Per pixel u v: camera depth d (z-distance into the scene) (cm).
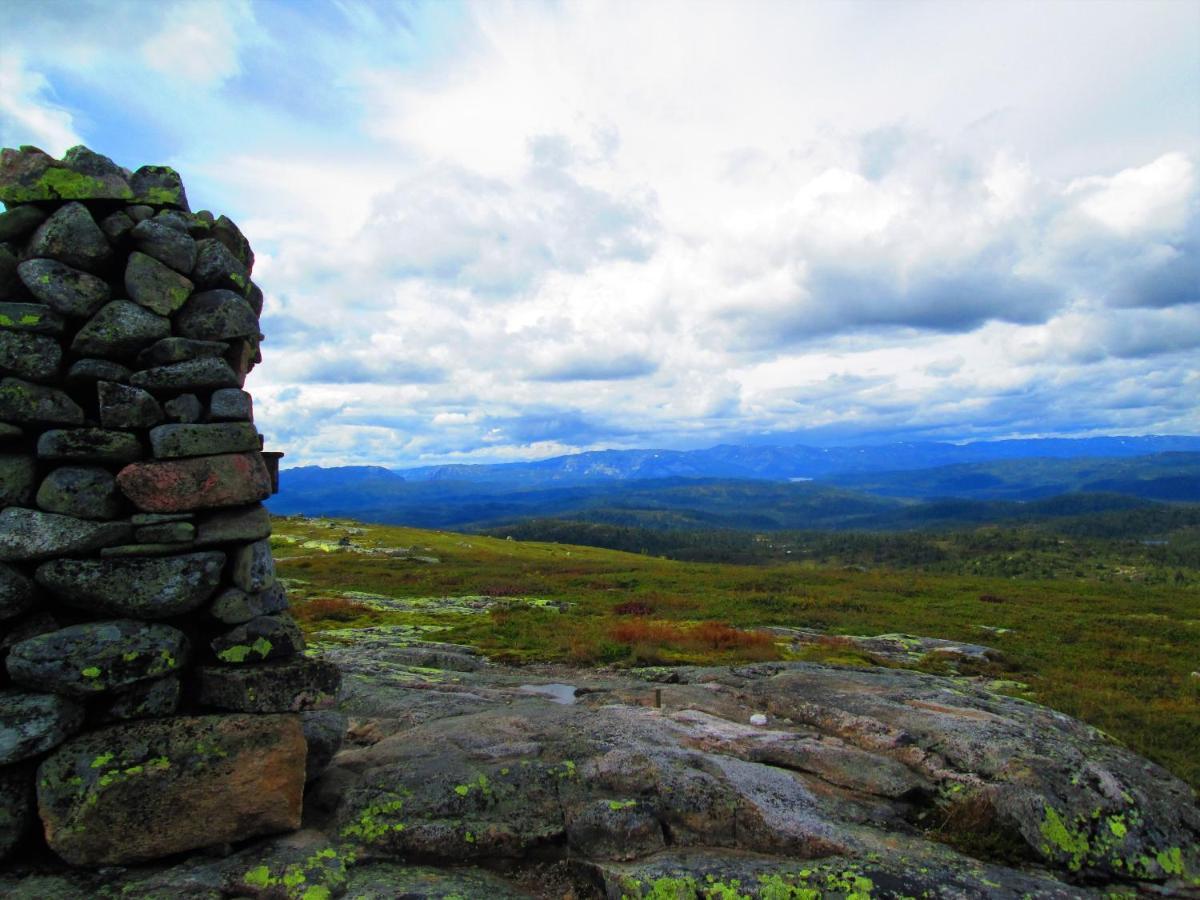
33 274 242
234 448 261
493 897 227
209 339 266
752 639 714
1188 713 516
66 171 254
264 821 247
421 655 603
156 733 242
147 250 259
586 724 337
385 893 221
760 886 224
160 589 246
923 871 234
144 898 216
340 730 289
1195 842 268
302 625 844
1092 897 235
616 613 1009
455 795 267
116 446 247
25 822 231
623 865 241
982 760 298
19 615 240
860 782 294
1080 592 1530
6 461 241
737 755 313
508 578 1605
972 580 1850
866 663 658
